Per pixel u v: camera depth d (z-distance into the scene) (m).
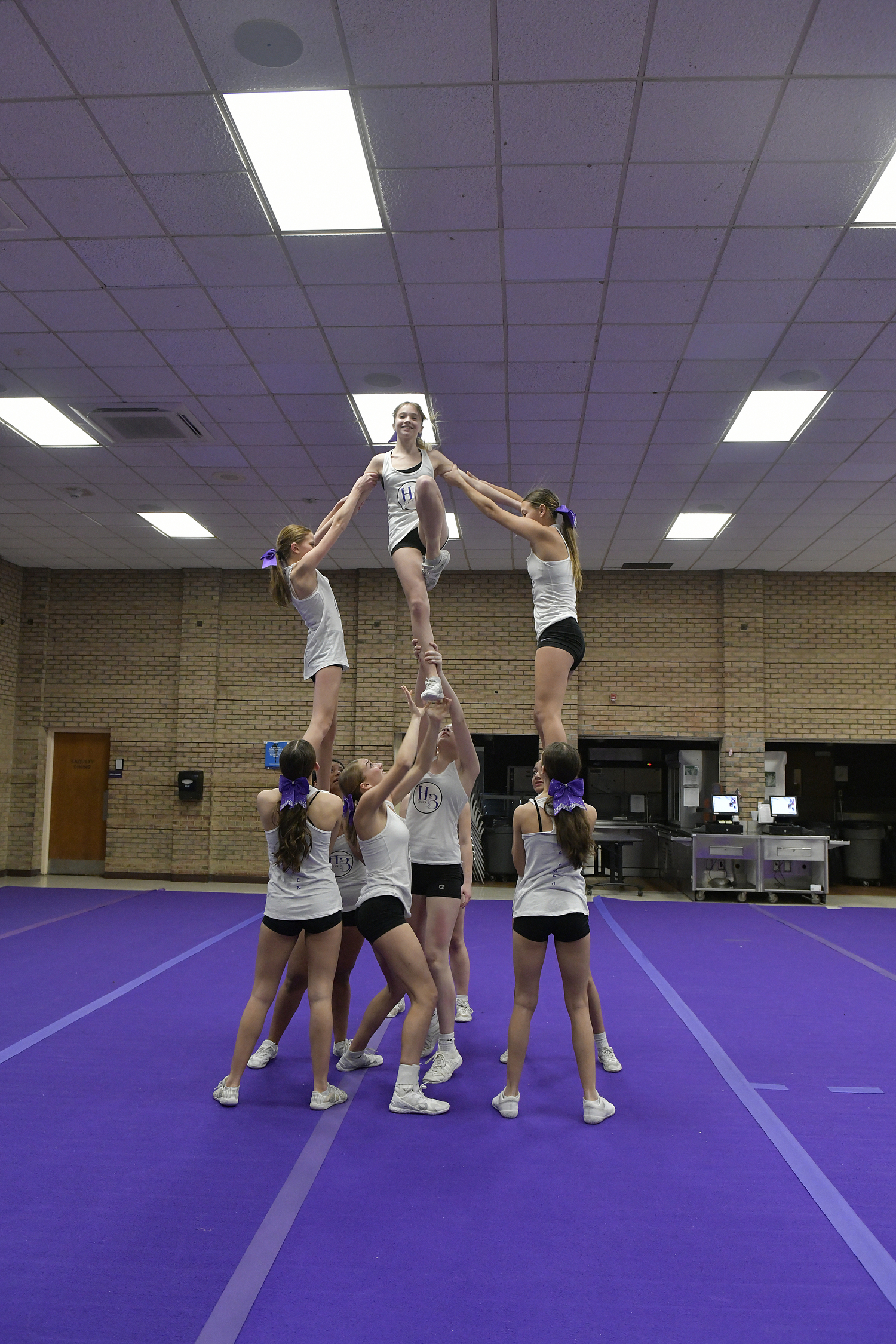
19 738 15.02
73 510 11.88
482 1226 3.58
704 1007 7.09
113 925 10.37
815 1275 3.25
